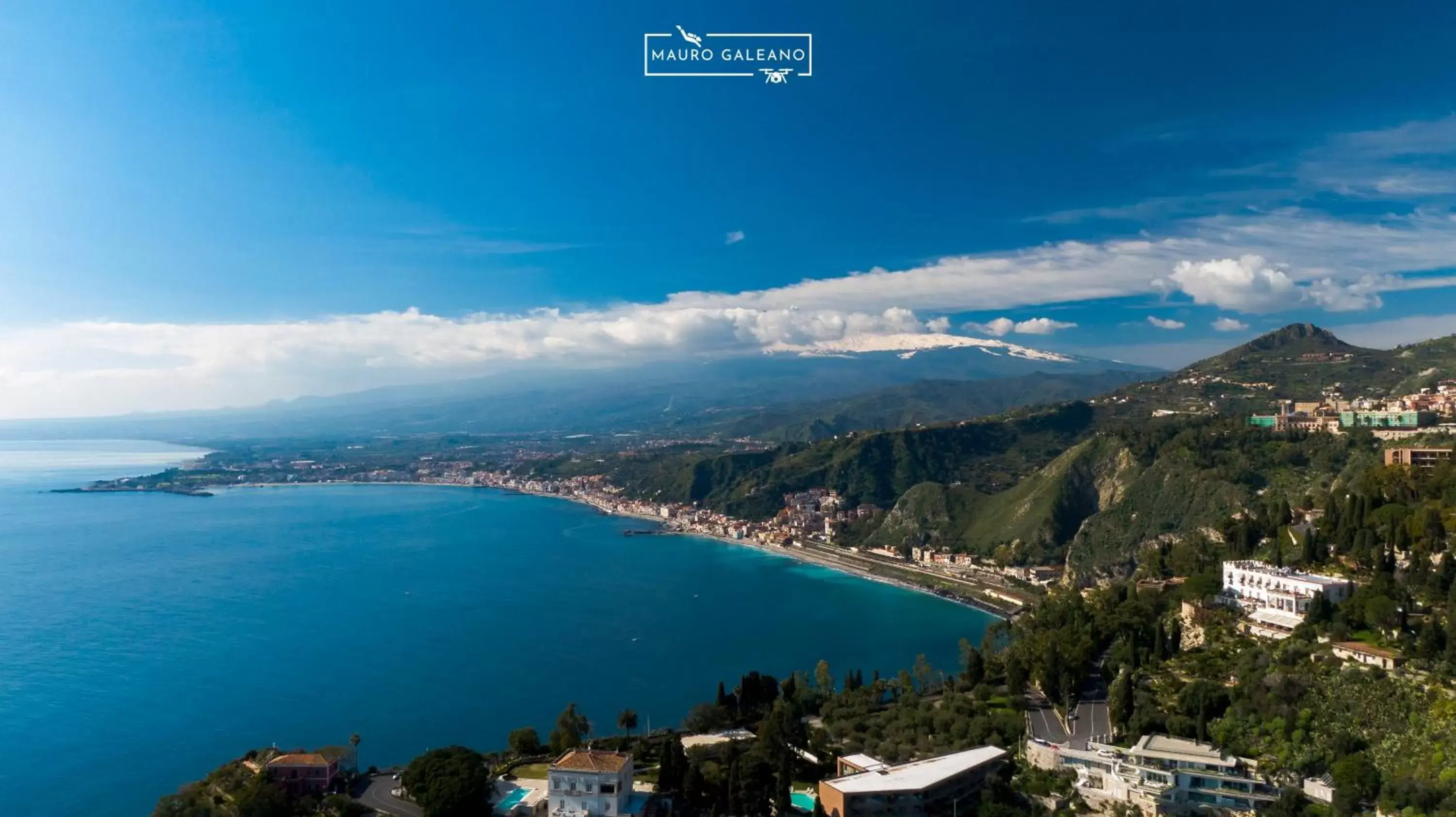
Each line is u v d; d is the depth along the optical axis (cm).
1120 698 17425
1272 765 14700
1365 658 16788
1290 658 17700
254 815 15850
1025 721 18675
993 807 14700
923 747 18288
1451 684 15250
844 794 14875
